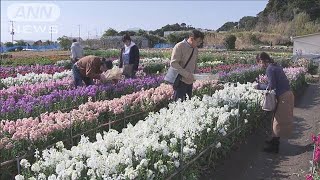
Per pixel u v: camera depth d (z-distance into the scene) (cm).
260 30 9700
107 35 8519
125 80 1160
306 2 9600
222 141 697
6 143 582
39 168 450
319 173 503
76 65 1061
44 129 626
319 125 1006
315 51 4753
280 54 4397
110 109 798
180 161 518
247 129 859
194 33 814
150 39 7662
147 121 618
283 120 760
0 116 788
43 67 2038
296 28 8544
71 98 954
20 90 1122
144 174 445
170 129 581
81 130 709
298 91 1602
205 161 628
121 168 447
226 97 838
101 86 1041
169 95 953
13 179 570
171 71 823
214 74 1631
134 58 1212
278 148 775
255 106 898
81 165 427
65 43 6688
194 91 1068
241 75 1625
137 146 480
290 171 665
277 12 10362
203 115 695
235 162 699
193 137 580
